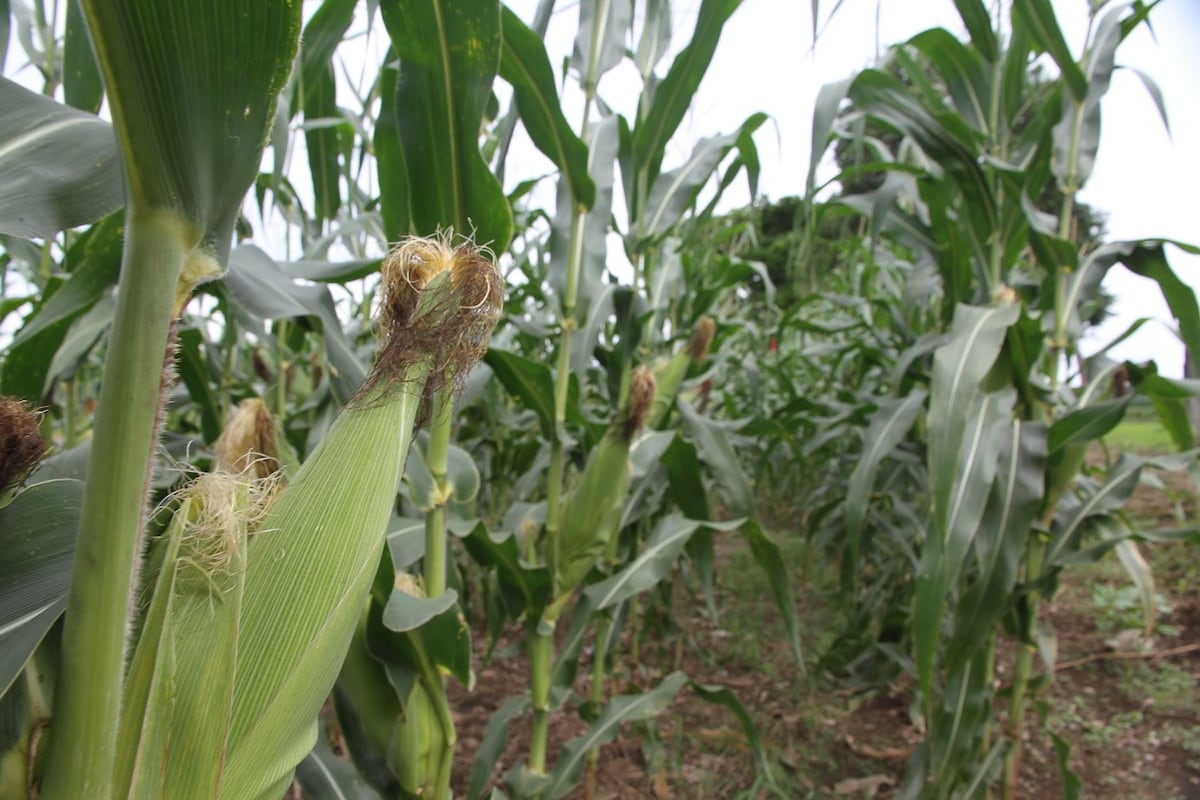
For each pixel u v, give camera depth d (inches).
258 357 159.2
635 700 98.4
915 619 86.2
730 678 172.2
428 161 58.4
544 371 83.2
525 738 146.6
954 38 114.7
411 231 62.9
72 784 23.6
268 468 53.5
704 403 173.6
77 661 23.3
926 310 176.9
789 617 100.8
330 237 102.9
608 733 94.5
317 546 31.8
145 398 23.2
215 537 29.2
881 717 158.1
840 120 122.1
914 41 116.6
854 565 113.1
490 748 91.1
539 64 67.1
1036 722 154.7
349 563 32.3
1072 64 98.3
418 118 56.9
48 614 28.2
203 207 23.7
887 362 152.8
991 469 89.3
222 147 23.5
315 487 32.8
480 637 198.1
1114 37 100.8
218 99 22.6
